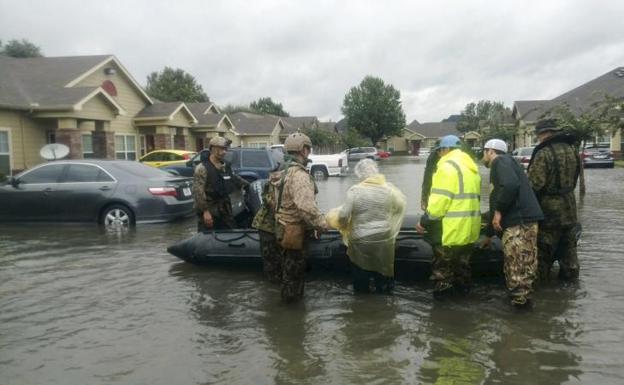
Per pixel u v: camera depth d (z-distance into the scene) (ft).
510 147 138.82
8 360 13.01
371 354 13.01
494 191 16.15
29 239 28.99
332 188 62.08
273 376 11.91
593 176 72.74
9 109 56.49
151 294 18.38
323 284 19.43
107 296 18.19
